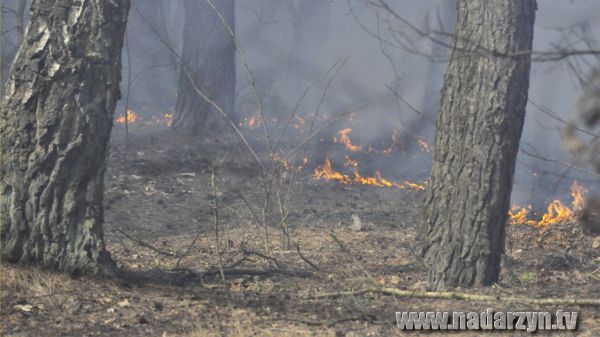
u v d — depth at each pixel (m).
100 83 15.17
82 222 15.12
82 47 15.04
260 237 21.30
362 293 15.20
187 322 13.20
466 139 15.77
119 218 22.97
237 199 25.86
